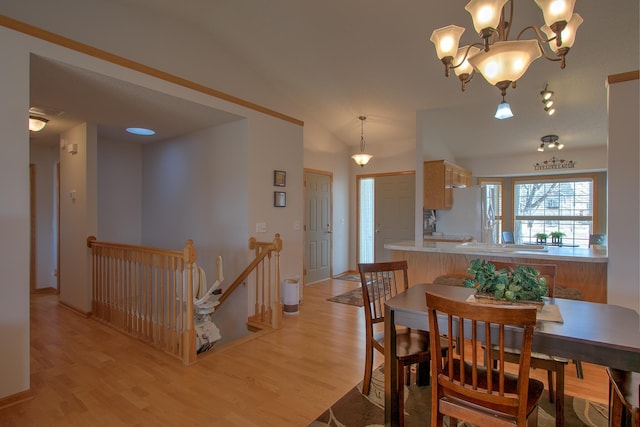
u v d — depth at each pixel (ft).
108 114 12.07
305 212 19.07
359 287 18.51
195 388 7.86
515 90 12.83
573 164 19.22
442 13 9.96
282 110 16.46
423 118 15.97
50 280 17.51
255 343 10.58
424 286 7.66
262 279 12.56
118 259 11.76
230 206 13.30
